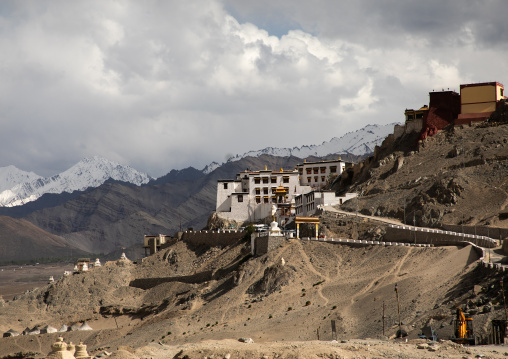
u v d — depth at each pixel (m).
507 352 79.69
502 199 183.00
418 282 138.12
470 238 157.12
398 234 175.88
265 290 169.12
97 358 85.19
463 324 96.75
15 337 192.50
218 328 155.12
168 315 179.38
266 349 81.25
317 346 81.94
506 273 115.69
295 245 183.00
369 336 121.38
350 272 162.50
